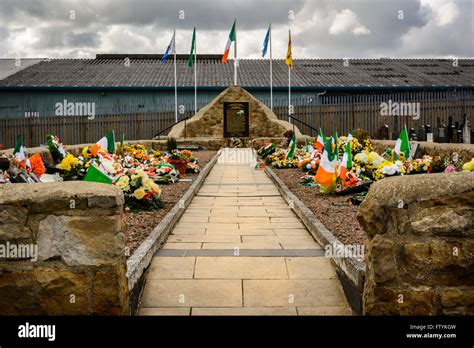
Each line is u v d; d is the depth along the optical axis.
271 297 4.20
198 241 5.82
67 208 3.33
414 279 3.31
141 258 4.44
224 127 24.84
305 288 4.36
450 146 9.19
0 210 3.31
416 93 27.73
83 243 3.32
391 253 3.32
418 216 3.32
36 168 7.14
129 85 27.34
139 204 7.32
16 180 5.96
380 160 9.57
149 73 30.02
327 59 35.16
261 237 6.05
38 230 3.32
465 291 3.28
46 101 27.30
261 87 27.59
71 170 8.14
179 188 9.95
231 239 5.94
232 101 24.83
